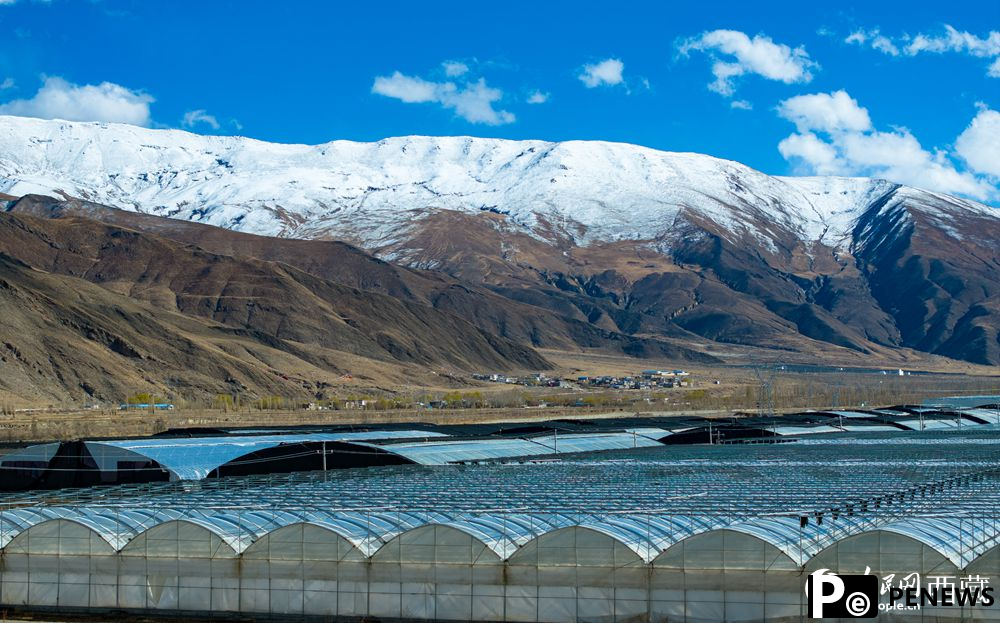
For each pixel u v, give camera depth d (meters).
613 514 56.28
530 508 59.28
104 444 87.12
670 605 49.94
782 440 128.50
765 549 49.31
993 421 160.50
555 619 50.97
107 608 54.84
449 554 52.12
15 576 55.72
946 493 66.50
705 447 117.44
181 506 60.97
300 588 53.25
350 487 73.81
